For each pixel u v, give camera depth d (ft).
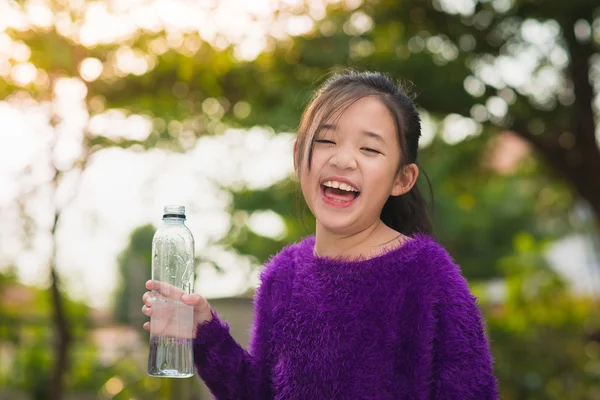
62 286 18.48
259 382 5.89
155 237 5.72
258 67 18.03
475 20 20.42
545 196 36.11
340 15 18.72
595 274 40.73
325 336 5.38
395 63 19.02
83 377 20.36
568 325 24.67
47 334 20.95
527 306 24.97
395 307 5.28
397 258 5.37
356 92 5.49
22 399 20.52
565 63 22.09
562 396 23.22
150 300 5.66
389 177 5.50
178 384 17.80
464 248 40.65
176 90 17.71
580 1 19.56
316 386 5.35
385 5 19.57
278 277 5.94
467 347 5.13
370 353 5.26
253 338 6.07
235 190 20.89
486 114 21.20
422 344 5.15
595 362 24.47
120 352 20.80
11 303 21.48
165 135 17.24
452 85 19.86
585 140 22.41
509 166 32.09
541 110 21.98
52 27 13.15
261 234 22.35
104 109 16.43
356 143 5.41
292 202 20.90
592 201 22.90
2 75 14.64
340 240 5.61
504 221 41.78
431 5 19.93
